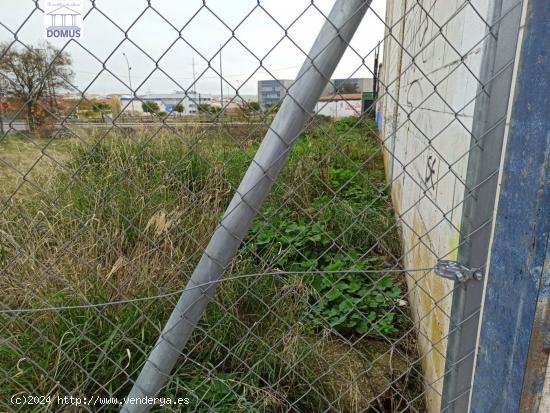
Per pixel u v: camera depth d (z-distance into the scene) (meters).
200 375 1.67
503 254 0.87
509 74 0.84
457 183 1.26
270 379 1.70
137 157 2.56
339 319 2.10
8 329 1.67
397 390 1.69
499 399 0.91
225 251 0.94
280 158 0.88
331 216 3.15
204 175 2.51
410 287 2.38
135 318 1.73
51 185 2.37
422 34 2.42
